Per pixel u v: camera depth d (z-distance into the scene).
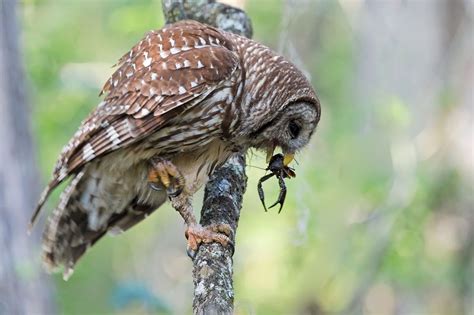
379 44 19.48
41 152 17.61
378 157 17.42
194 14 9.73
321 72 21.88
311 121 8.43
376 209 16.70
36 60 17.88
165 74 8.05
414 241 16.47
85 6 19.78
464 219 17.36
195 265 7.38
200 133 8.14
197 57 8.07
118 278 21.77
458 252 17.36
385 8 19.45
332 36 22.31
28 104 14.05
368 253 16.84
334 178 17.20
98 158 8.27
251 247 18.03
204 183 8.30
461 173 17.48
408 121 16.55
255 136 8.48
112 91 8.24
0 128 13.65
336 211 16.98
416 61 19.02
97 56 20.03
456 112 18.12
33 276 13.23
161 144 8.16
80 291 20.92
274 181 13.87
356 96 19.97
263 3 19.92
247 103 8.23
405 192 16.58
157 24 16.72
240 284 17.91
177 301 21.20
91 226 8.95
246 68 8.26
